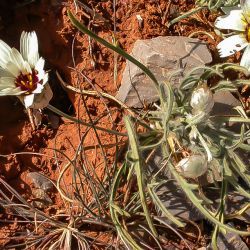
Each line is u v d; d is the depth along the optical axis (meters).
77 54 0.20
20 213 0.18
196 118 0.17
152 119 0.18
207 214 0.16
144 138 0.18
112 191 0.17
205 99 0.17
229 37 0.18
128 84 0.19
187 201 0.18
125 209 0.18
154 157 0.18
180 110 0.18
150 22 0.20
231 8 0.18
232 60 0.20
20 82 0.16
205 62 0.19
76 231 0.18
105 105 0.18
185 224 0.18
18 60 0.16
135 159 0.16
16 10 0.20
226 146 0.18
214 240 0.17
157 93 0.19
